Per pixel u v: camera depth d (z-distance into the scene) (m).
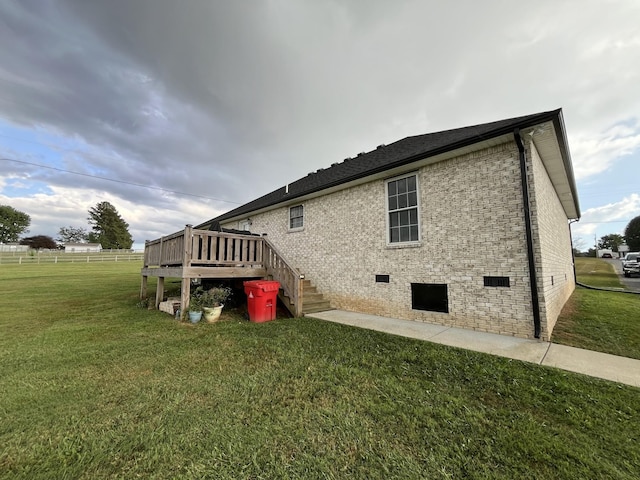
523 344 4.40
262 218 11.91
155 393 2.93
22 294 10.48
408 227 6.68
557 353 3.98
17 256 36.38
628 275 19.50
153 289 11.61
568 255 12.29
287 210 10.50
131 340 4.80
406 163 6.25
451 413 2.53
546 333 4.57
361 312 7.46
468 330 5.34
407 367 3.59
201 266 6.95
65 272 20.23
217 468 1.87
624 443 2.11
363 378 3.29
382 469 1.85
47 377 3.33
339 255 8.25
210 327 5.69
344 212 8.21
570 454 1.98
